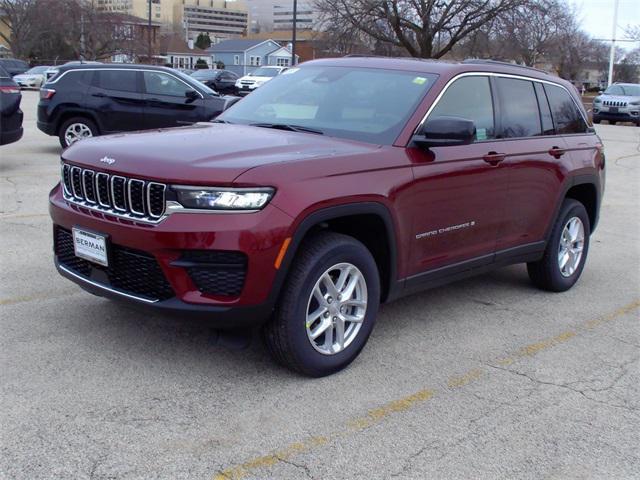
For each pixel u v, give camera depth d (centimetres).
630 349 507
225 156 394
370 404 399
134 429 356
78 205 423
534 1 3506
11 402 376
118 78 1316
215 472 325
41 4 6381
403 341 496
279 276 382
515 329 535
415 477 332
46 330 473
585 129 659
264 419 374
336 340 429
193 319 380
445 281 506
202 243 368
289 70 578
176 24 12269
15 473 316
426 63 526
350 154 425
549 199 589
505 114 549
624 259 779
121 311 512
